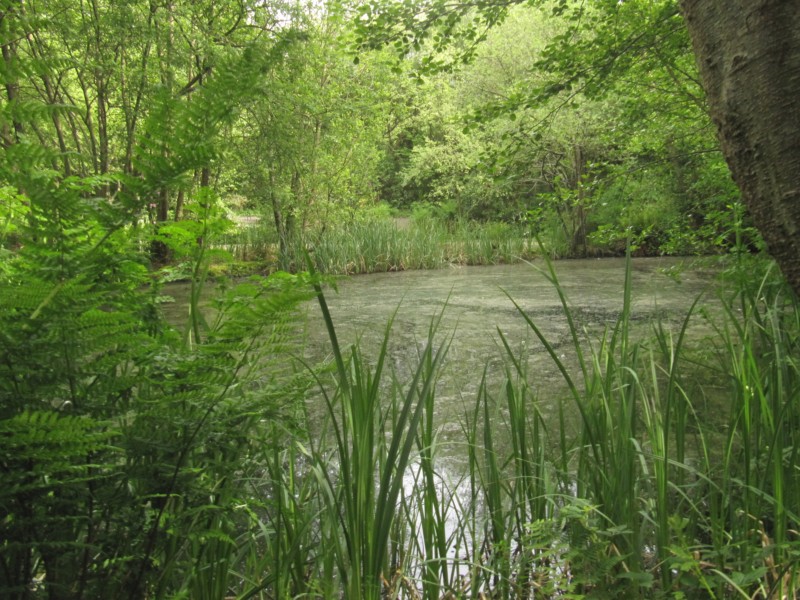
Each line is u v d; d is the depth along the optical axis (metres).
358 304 9.01
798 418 2.21
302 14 12.55
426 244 15.41
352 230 15.66
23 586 1.12
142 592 1.33
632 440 1.79
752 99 1.81
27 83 10.02
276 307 1.26
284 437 2.72
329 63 13.73
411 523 2.11
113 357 1.23
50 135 6.59
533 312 7.84
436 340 6.23
